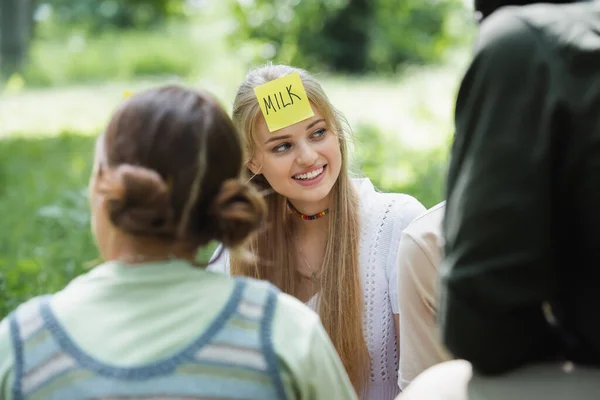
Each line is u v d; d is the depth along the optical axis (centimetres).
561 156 221
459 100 238
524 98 223
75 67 3231
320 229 429
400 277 362
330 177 408
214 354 232
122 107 248
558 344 235
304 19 2655
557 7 237
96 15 4631
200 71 2953
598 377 227
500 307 219
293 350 237
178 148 239
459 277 222
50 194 1135
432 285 352
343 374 252
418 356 361
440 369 250
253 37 2419
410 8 3023
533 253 219
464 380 238
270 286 248
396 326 420
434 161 1151
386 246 420
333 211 418
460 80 238
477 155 226
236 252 255
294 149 405
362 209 428
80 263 739
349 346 412
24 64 3023
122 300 240
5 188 1204
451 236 228
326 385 243
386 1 3003
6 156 1463
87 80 3002
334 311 413
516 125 223
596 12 231
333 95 2191
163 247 244
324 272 418
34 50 3488
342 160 418
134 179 232
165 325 235
